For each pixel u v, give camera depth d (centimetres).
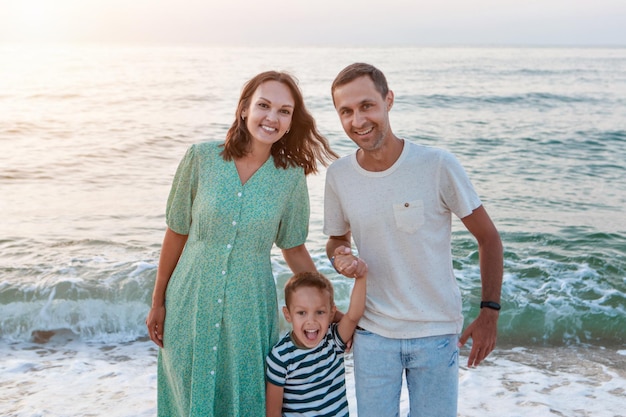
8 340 523
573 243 762
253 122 258
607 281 638
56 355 489
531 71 4294
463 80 3438
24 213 846
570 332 546
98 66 4125
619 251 732
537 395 412
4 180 1030
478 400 404
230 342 265
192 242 273
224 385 271
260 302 271
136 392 411
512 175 1173
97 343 521
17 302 560
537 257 708
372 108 243
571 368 468
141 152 1300
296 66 4638
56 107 1944
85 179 1052
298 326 268
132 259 663
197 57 6131
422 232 250
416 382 264
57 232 762
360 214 255
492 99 2500
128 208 885
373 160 253
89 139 1419
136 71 3716
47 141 1380
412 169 248
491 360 484
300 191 282
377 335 261
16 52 6850
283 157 276
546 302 583
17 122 1614
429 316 254
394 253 254
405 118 1964
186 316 268
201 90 2595
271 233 271
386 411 265
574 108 2261
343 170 260
